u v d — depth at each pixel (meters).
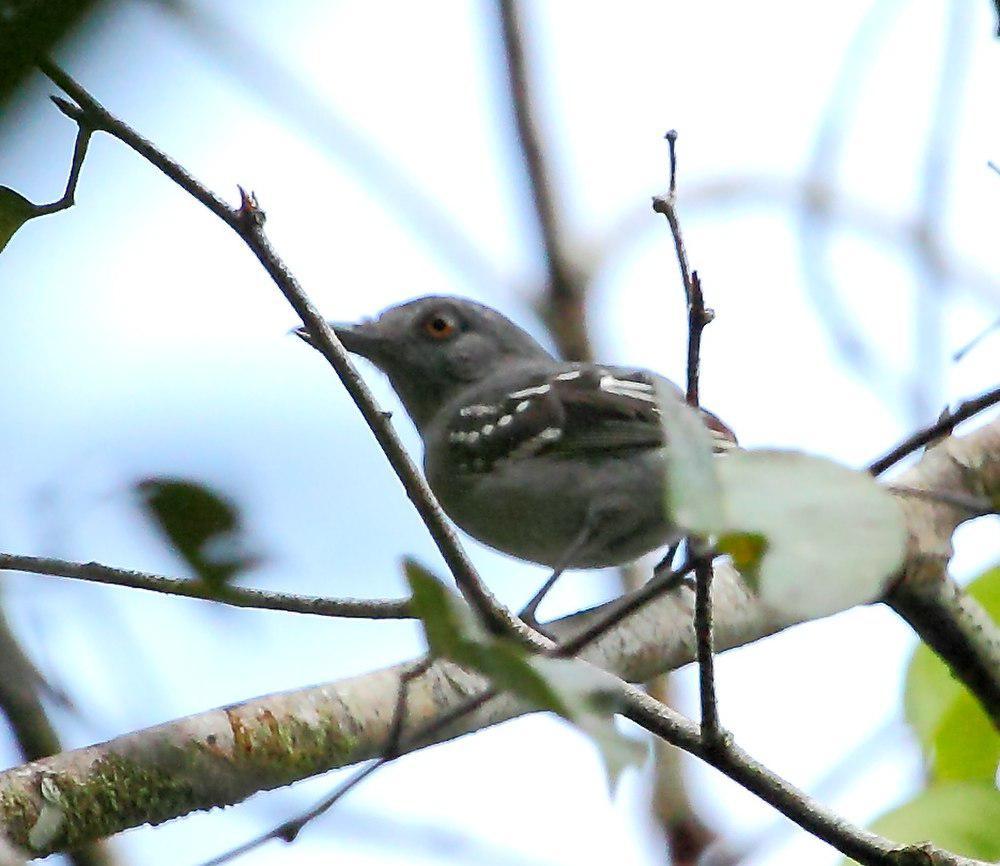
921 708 9.51
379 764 5.80
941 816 7.79
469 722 7.99
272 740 7.54
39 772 7.05
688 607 9.34
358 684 7.86
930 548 9.44
